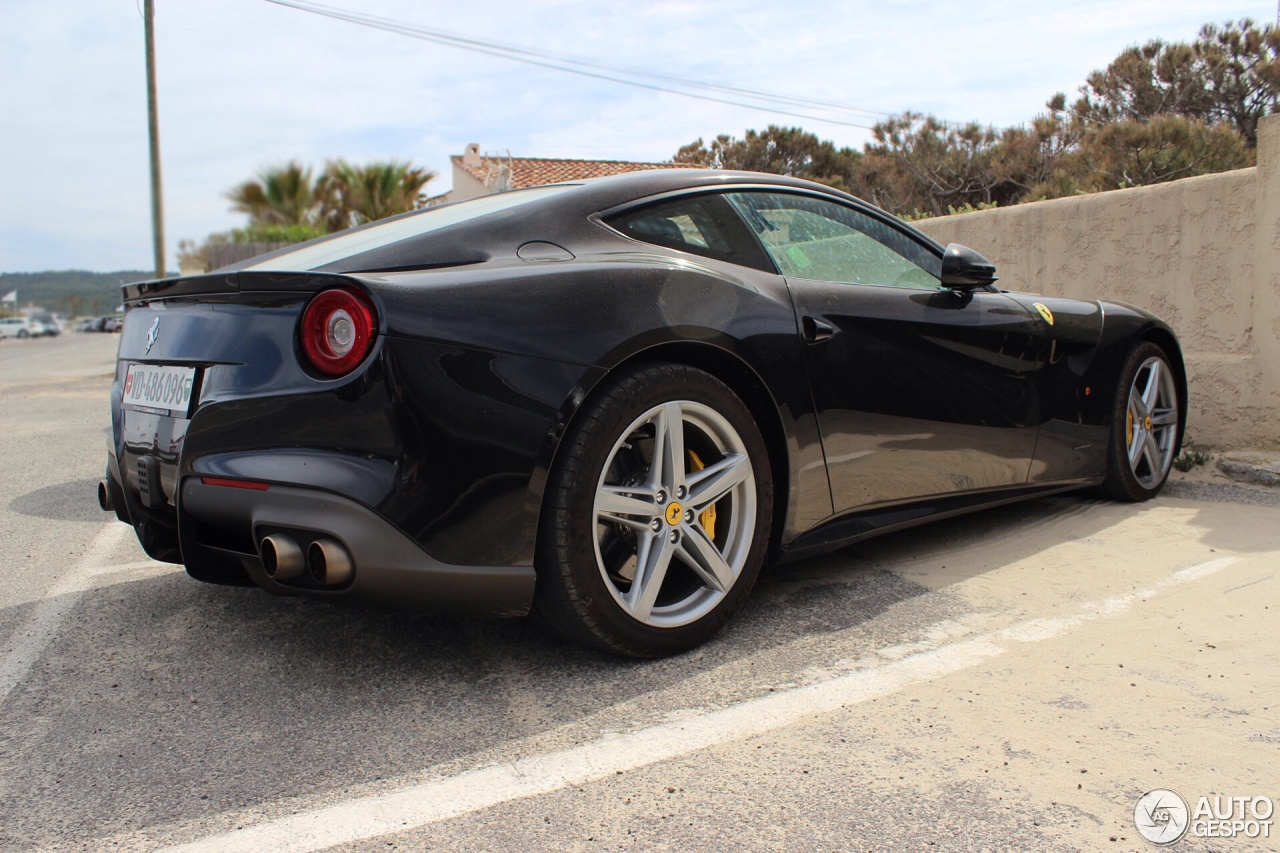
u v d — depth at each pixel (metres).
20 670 2.15
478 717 1.85
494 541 1.83
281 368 1.83
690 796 1.54
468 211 2.42
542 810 1.51
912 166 16.86
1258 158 4.05
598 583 1.96
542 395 1.86
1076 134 15.03
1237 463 3.90
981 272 2.75
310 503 1.75
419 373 1.76
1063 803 1.49
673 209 2.39
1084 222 4.91
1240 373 4.16
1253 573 2.63
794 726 1.78
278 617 2.46
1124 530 3.15
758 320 2.25
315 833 1.46
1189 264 4.43
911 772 1.60
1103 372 3.32
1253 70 14.11
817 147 28.41
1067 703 1.85
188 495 1.93
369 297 1.76
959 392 2.75
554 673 2.05
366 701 1.94
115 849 1.42
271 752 1.73
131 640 2.32
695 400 2.11
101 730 1.83
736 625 2.34
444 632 2.32
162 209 17.66
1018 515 3.42
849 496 2.49
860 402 2.47
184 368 2.03
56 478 4.68
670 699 1.91
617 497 1.99
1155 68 14.91
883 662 2.08
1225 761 1.61
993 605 2.44
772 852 1.38
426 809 1.52
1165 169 9.85
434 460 1.77
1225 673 1.97
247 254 22.19
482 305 1.86
